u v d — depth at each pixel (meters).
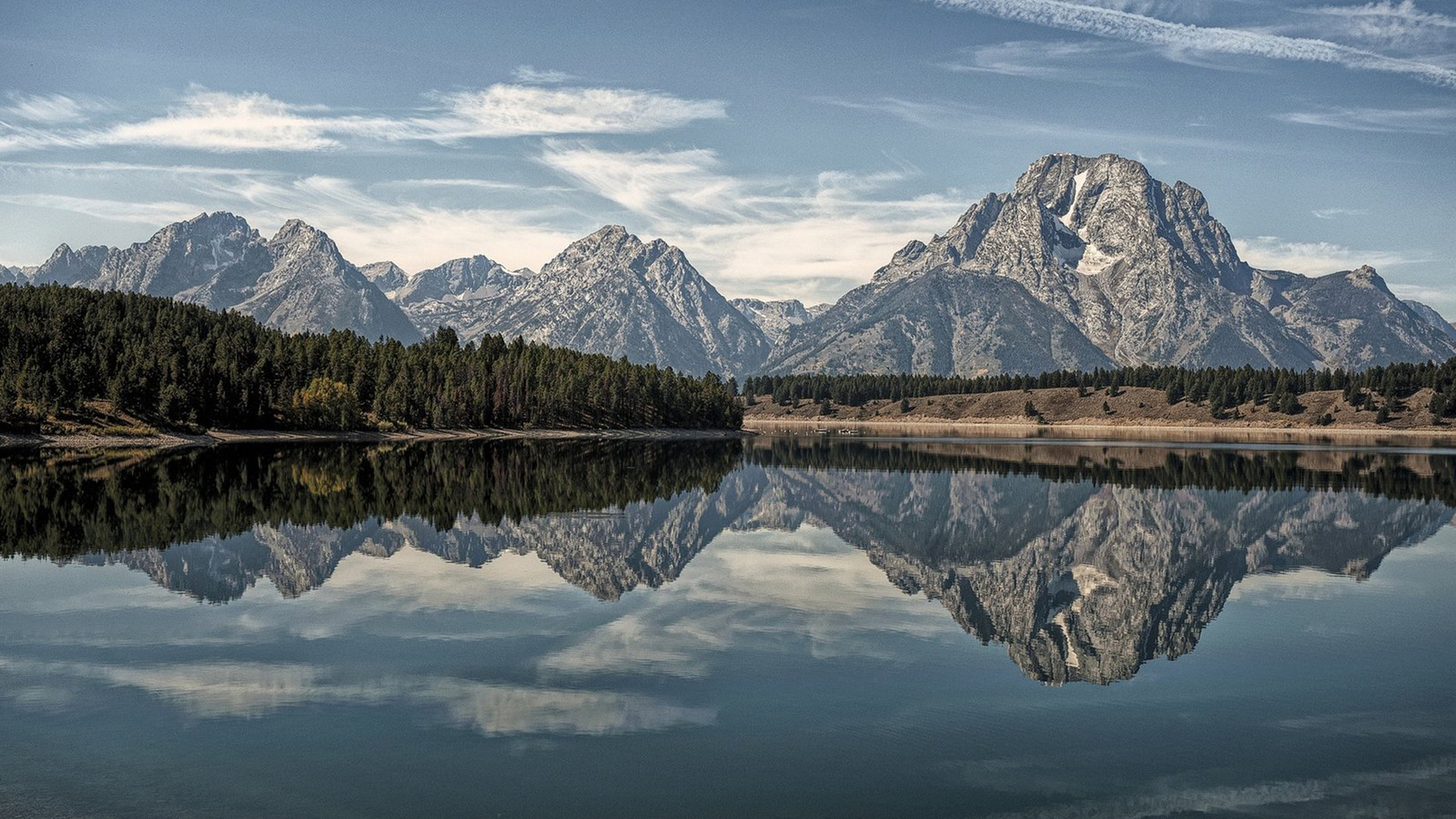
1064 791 21.39
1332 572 53.25
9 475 90.62
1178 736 25.03
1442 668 32.03
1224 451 180.12
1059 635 36.62
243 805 20.34
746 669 30.84
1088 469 130.50
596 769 22.34
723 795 20.98
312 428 178.38
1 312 175.75
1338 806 20.72
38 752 23.22
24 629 35.28
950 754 23.56
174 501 73.25
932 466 133.75
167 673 29.83
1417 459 156.00
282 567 47.88
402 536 57.91
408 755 23.09
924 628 37.31
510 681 29.25
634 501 81.38
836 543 62.50
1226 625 39.06
